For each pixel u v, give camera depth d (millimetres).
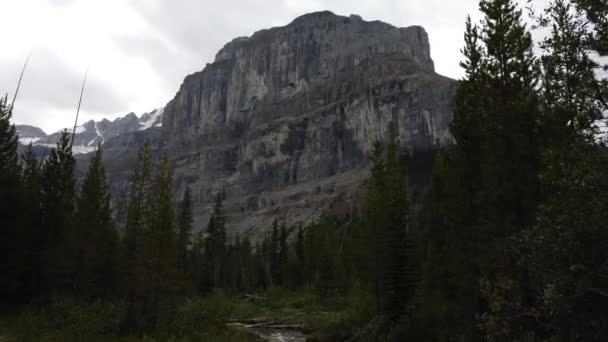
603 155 8289
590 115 9094
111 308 30750
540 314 9656
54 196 37062
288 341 29047
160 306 32438
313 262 68125
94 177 43531
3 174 33969
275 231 96125
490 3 18328
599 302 8477
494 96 17109
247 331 33031
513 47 17469
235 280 80438
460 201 19547
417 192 102938
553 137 12766
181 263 57688
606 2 8922
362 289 37594
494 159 16047
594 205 8148
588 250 8375
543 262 9211
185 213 70688
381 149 38469
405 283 29016
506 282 11344
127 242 43344
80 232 39281
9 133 35688
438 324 20766
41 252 34844
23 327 23719
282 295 61000
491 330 10977
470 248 18156
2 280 31312
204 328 30094
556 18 9711
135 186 49219
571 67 9734
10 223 32594
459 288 19188
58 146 38562
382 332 25375
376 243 31438
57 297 31359
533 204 14555
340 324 30438
